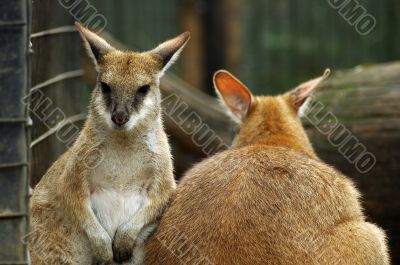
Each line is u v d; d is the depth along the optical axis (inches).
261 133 520.7
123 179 445.7
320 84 657.0
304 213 406.3
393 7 1243.8
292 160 433.7
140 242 447.5
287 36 1240.2
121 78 436.5
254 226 397.4
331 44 1238.3
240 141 526.0
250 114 534.9
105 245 435.2
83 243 441.4
